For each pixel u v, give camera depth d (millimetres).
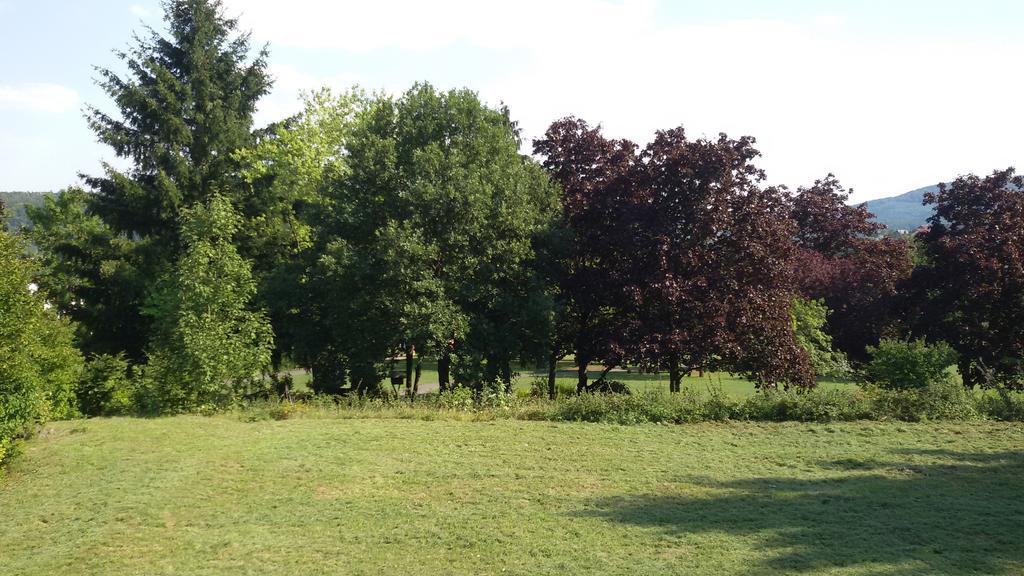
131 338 26594
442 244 20016
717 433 13484
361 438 13078
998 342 24203
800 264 28766
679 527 8039
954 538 7477
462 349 19672
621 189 22141
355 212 20922
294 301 22594
